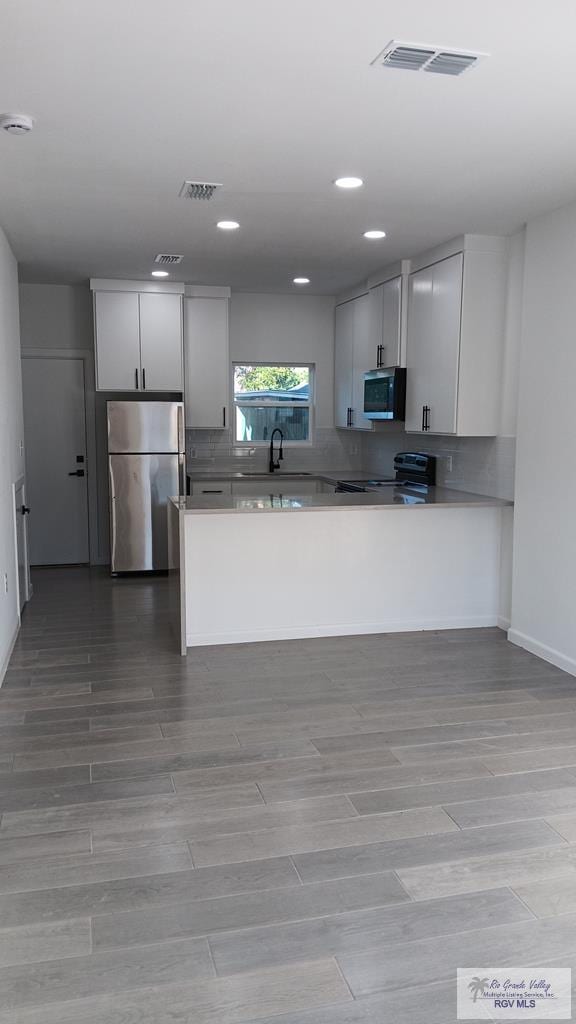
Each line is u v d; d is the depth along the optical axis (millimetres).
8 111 2787
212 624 4594
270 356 7133
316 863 2363
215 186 3686
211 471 7195
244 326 7043
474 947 1994
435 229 4527
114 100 2693
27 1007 1789
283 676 4043
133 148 3172
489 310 4754
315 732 3330
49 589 6027
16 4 2051
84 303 6754
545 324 4199
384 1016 1767
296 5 2061
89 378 6855
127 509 6410
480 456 5141
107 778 2898
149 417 6355
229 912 2129
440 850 2436
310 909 2143
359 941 2014
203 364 6660
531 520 4426
